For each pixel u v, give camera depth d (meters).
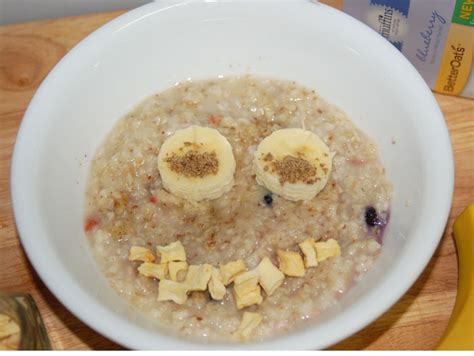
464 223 0.18
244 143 0.20
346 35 0.20
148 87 0.21
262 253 0.18
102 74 0.20
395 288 0.15
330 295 0.17
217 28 0.21
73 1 0.26
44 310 0.18
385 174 0.19
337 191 0.19
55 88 0.19
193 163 0.19
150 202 0.19
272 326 0.17
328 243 0.18
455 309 0.17
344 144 0.20
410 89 0.19
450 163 0.17
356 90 0.20
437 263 0.19
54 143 0.18
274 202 0.19
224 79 0.22
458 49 0.21
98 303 0.15
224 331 0.17
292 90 0.21
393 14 0.21
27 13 0.26
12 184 0.17
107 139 0.21
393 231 0.18
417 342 0.18
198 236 0.18
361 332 0.18
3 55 0.23
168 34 0.21
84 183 0.20
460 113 0.21
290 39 0.21
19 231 0.16
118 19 0.20
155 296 0.17
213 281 0.17
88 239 0.19
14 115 0.22
